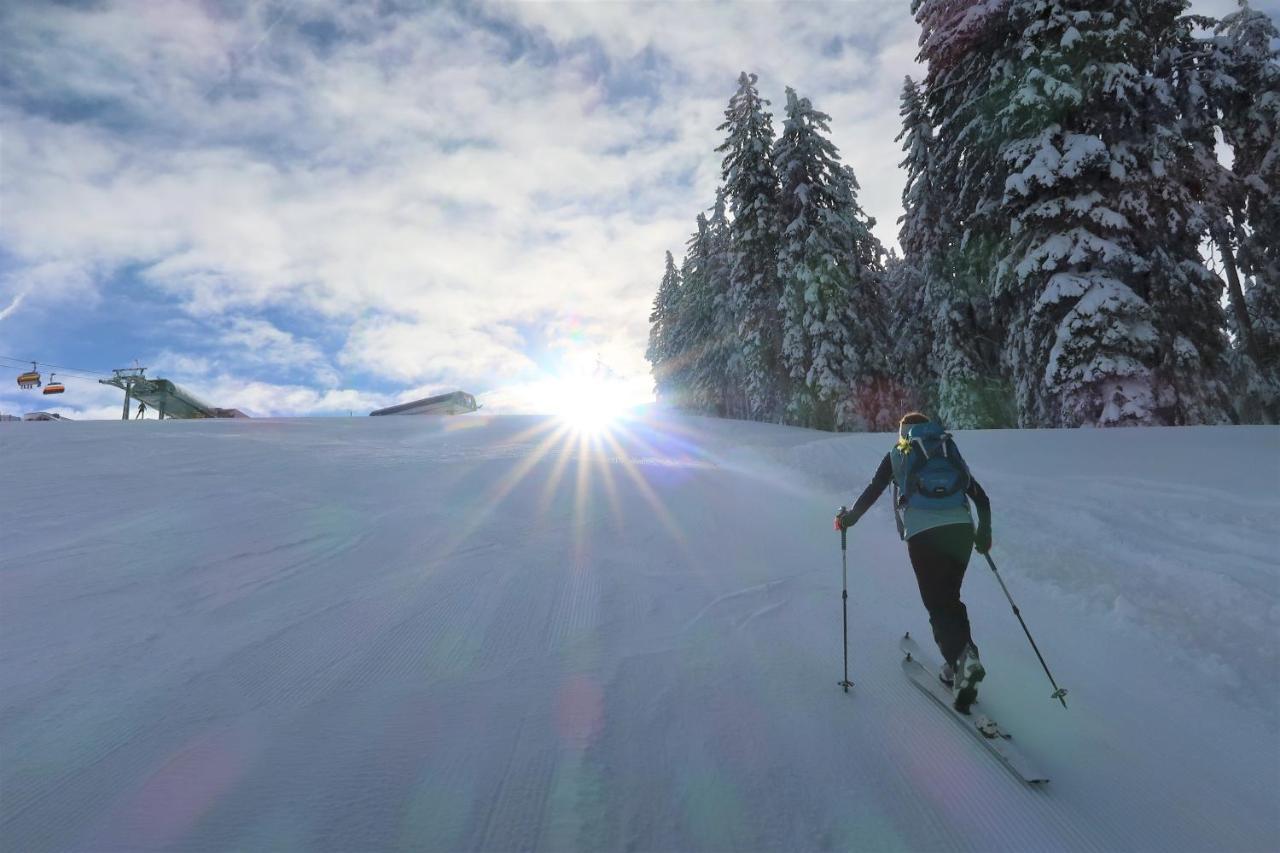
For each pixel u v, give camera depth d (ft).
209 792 8.35
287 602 15.25
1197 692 11.54
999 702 11.30
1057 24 48.24
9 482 28.81
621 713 10.48
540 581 17.03
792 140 87.04
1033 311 50.42
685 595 16.38
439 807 8.16
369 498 26.94
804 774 9.05
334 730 9.85
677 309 162.81
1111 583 16.44
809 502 29.22
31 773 8.70
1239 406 67.00
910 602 16.22
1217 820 8.35
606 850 7.51
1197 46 60.80
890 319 95.14
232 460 36.63
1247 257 68.39
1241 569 16.34
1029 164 49.67
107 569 17.38
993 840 7.89
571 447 48.39
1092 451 32.27
